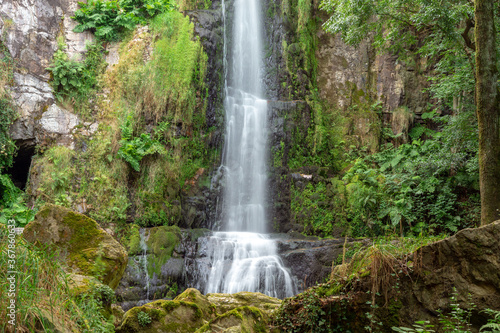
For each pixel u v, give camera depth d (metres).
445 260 4.38
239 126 15.30
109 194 11.75
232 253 11.26
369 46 17.89
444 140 13.50
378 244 5.09
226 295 6.75
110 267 4.36
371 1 11.07
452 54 12.46
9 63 11.95
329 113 17.25
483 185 6.56
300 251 11.33
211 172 14.22
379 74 17.56
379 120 16.88
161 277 10.65
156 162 12.77
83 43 13.67
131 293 10.09
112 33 14.00
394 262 4.73
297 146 15.35
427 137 16.84
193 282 11.13
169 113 13.54
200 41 14.68
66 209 4.52
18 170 12.85
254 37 17.39
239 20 17.11
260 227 14.28
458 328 3.99
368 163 15.88
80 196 11.50
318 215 13.91
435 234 13.02
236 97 15.88
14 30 12.30
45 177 11.42
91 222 4.57
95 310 3.70
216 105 14.99
